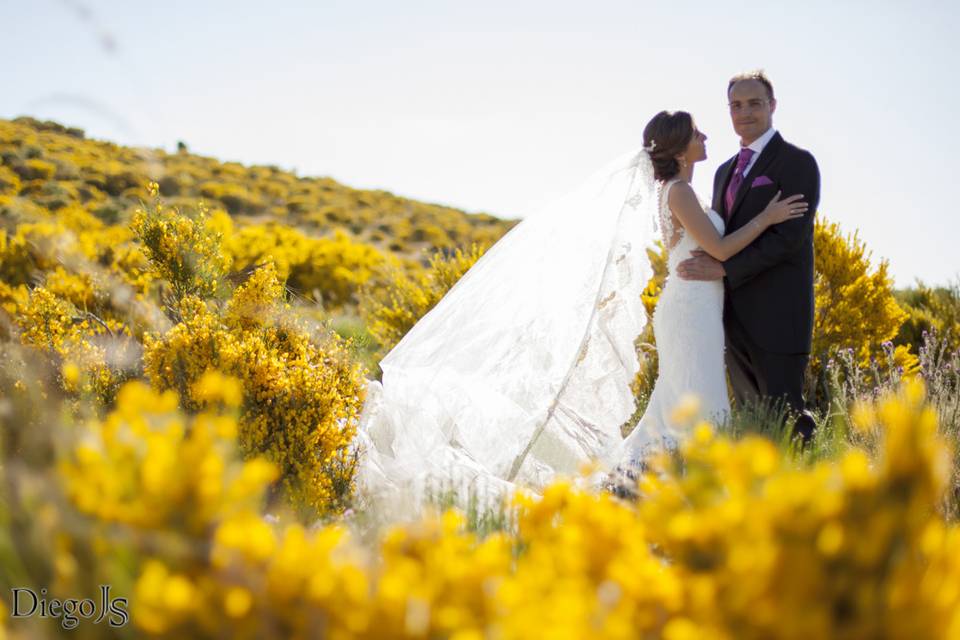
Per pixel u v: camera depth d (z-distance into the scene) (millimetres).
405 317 8586
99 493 1240
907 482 1125
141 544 1214
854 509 1106
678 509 1324
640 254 4855
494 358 4816
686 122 4664
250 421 3770
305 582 1171
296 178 39094
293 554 1184
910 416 1146
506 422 4531
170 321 4633
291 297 4828
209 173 33656
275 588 1167
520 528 1639
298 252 15758
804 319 4711
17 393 2900
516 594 1132
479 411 4570
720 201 5074
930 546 1137
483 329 4930
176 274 5004
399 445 4438
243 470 1364
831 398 5828
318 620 1165
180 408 3693
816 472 1240
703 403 4426
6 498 1465
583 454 4590
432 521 1365
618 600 1160
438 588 1175
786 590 1053
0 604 1262
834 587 1059
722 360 4594
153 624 1142
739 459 1242
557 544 1381
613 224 4848
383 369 5016
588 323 4734
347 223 31922
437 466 4109
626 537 1277
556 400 4594
